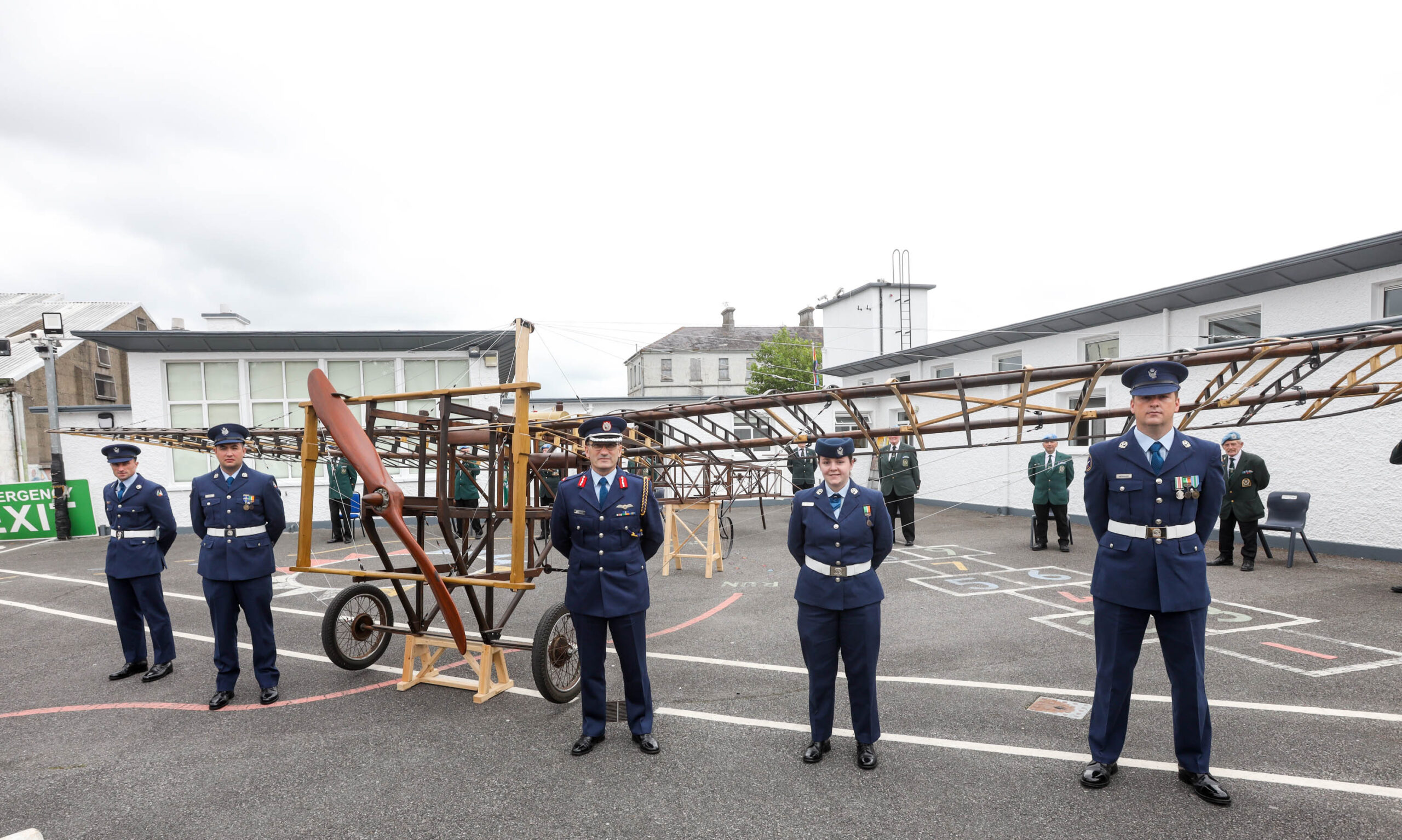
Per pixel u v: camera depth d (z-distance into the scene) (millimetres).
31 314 24266
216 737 4352
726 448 7211
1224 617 6438
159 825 3342
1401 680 4793
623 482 4102
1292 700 4492
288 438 10414
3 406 16281
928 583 8375
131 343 14172
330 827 3283
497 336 14789
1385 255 8500
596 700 4062
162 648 5574
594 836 3148
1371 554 8867
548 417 5766
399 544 12031
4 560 11586
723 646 6086
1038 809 3289
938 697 4738
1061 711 4465
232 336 14219
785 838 3100
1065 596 7660
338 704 4859
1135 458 3541
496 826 3254
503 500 5086
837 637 3812
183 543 13055
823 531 3805
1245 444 10383
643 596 4020
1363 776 3500
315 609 7762
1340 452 9211
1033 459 10734
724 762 3857
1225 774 3561
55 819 3414
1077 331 13320
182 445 10250
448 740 4234
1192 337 11234
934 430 6102
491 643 4855
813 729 3867
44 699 5098
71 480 14195
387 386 15414
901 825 3178
